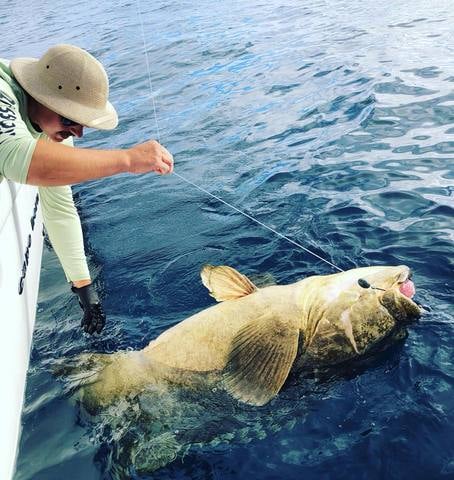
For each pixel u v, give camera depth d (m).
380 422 1.42
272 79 4.37
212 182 2.91
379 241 2.15
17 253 1.84
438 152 2.83
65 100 1.47
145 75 4.97
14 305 1.69
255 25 6.25
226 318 1.61
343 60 4.52
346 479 1.30
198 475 1.36
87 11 8.92
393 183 2.59
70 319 2.02
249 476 1.34
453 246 2.04
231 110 3.89
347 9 6.35
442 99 3.46
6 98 1.32
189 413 1.51
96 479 1.40
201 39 5.95
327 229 2.29
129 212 2.74
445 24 5.05
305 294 1.61
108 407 1.57
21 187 2.06
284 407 1.49
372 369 1.56
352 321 1.57
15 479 1.42
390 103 3.52
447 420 1.40
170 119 3.89
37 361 1.80
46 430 1.54
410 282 1.63
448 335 1.63
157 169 1.39
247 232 2.38
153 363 1.62
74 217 1.93
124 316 1.98
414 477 1.28
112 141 3.64
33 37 7.32
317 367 1.54
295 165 2.94
